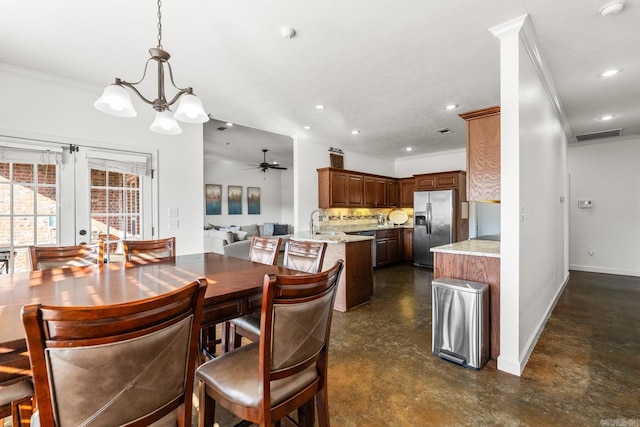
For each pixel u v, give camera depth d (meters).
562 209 4.47
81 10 1.96
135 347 0.84
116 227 3.41
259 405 1.10
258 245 2.64
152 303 0.83
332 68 2.79
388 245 6.52
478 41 2.35
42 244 2.98
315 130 4.96
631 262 5.30
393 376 2.20
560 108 3.76
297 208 5.36
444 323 2.46
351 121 4.43
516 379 2.14
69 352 0.76
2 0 1.84
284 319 1.11
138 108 3.58
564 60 2.65
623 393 1.97
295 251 2.33
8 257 2.83
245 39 2.31
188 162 3.98
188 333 0.98
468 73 2.90
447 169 6.76
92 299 1.32
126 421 0.87
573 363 2.35
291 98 3.52
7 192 2.82
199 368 1.33
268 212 10.59
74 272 1.90
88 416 0.81
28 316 0.71
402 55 2.56
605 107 3.84
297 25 2.14
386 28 2.19
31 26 2.13
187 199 3.97
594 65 2.74
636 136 5.22
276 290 1.07
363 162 6.76
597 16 2.04
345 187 5.94
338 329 3.07
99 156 3.29
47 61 2.66
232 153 8.13
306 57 2.59
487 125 2.65
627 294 4.18
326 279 1.23
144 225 3.62
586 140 5.51
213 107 3.82
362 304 3.86
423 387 2.06
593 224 5.64
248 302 1.53
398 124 4.59
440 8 1.97
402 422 1.72
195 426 1.77
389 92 3.35
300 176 5.41
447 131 5.00
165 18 2.04
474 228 6.46
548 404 1.87
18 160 2.83
